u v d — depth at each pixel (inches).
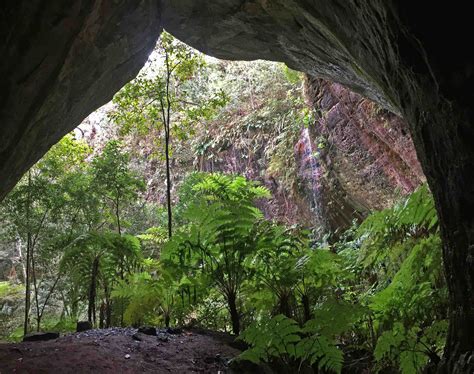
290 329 115.3
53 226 293.0
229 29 225.3
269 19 200.7
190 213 174.1
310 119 379.2
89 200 274.1
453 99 85.1
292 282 161.2
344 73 211.5
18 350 135.3
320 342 113.4
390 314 135.5
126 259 235.5
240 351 155.5
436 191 101.0
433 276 141.4
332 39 172.7
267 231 175.2
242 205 180.2
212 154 515.8
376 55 131.7
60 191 267.9
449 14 83.3
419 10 88.4
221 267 177.5
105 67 188.2
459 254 92.0
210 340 164.2
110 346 145.4
